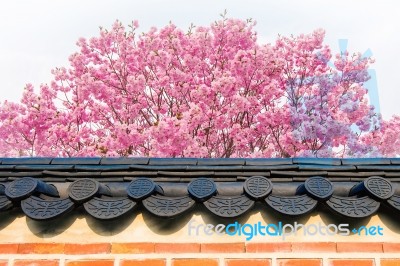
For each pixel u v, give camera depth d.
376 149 11.29
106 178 2.53
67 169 2.59
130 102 12.23
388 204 2.17
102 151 10.85
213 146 11.76
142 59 12.53
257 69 11.34
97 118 12.33
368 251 2.25
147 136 10.71
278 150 11.62
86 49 12.66
